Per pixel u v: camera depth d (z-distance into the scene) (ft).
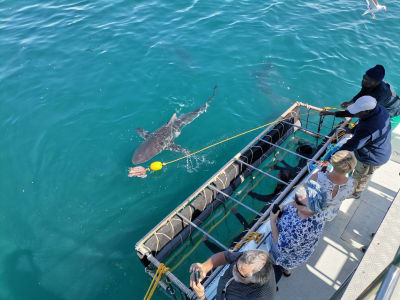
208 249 25.16
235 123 36.01
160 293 22.20
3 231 26.58
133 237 26.18
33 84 40.52
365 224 20.06
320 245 19.03
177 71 42.34
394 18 51.24
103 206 28.45
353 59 43.50
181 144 33.96
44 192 29.37
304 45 46.24
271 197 28.96
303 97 38.68
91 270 23.93
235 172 27.02
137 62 43.80
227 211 27.94
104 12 55.57
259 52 45.24
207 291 16.39
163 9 55.93
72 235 26.35
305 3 57.11
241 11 54.65
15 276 23.54
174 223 22.81
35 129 35.01
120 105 37.81
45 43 47.93
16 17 55.26
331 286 17.03
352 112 17.10
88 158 32.24
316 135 33.53
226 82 40.75
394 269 7.20
